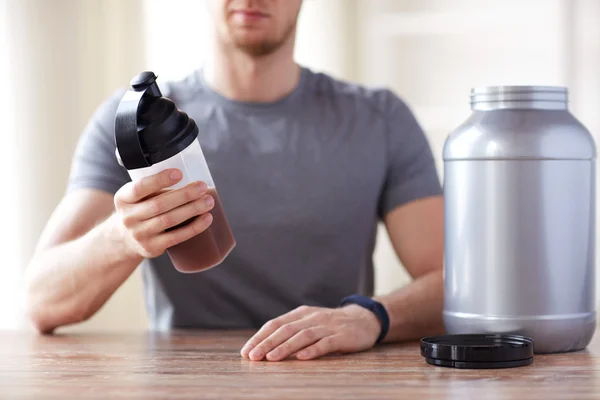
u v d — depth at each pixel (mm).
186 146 1104
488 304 1108
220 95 1837
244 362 1096
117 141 1045
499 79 3418
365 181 1834
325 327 1169
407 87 3416
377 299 1383
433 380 946
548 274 1098
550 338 1105
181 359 1125
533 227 1090
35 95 2955
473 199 1110
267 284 1793
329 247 1814
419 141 1898
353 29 3373
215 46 1812
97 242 1494
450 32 3418
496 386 907
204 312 1793
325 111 1866
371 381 940
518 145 1078
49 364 1090
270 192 1795
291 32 1810
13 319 2932
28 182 2953
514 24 3416
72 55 2986
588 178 1120
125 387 913
